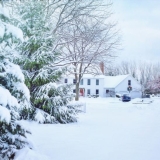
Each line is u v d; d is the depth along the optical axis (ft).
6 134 14.23
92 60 55.26
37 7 33.32
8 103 12.14
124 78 156.15
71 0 48.08
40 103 32.22
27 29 31.60
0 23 12.44
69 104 34.35
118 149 17.58
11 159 13.57
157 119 35.96
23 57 30.71
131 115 43.34
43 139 20.95
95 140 20.67
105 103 87.61
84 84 158.10
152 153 16.42
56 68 33.50
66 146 18.52
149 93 167.22
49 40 33.76
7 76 13.74
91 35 52.39
